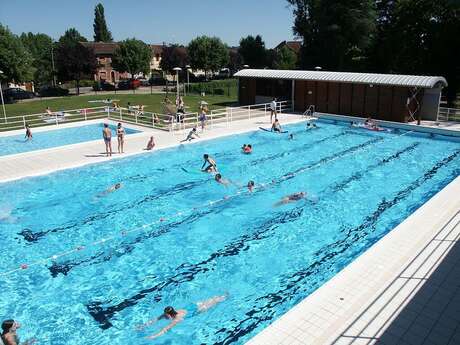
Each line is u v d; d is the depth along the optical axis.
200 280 10.32
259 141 24.31
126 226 13.27
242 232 12.85
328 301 8.30
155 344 8.12
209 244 12.12
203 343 8.11
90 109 35.53
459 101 41.81
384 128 27.78
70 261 11.24
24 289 9.99
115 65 67.88
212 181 17.38
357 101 30.52
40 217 13.90
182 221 13.63
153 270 10.79
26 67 50.19
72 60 57.75
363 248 11.77
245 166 19.50
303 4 58.59
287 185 16.94
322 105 32.56
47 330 8.57
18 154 19.92
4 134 26.09
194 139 23.36
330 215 14.02
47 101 48.09
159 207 14.73
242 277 10.41
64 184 16.88
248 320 8.78
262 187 16.70
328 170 18.92
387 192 16.14
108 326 8.67
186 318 8.87
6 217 13.88
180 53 75.69
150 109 38.19
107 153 19.91
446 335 7.31
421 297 8.41
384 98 28.95
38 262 11.19
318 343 7.13
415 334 7.34
